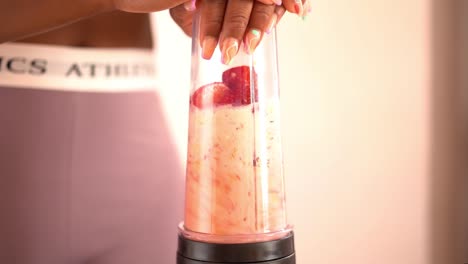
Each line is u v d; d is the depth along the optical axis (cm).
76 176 60
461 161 113
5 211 57
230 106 36
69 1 45
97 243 60
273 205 37
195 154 37
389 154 108
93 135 61
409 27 108
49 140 59
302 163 102
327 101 104
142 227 62
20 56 59
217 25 36
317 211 103
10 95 58
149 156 64
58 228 59
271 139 37
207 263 34
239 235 35
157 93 68
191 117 38
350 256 106
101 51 63
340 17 104
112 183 61
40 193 58
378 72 106
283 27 100
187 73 99
